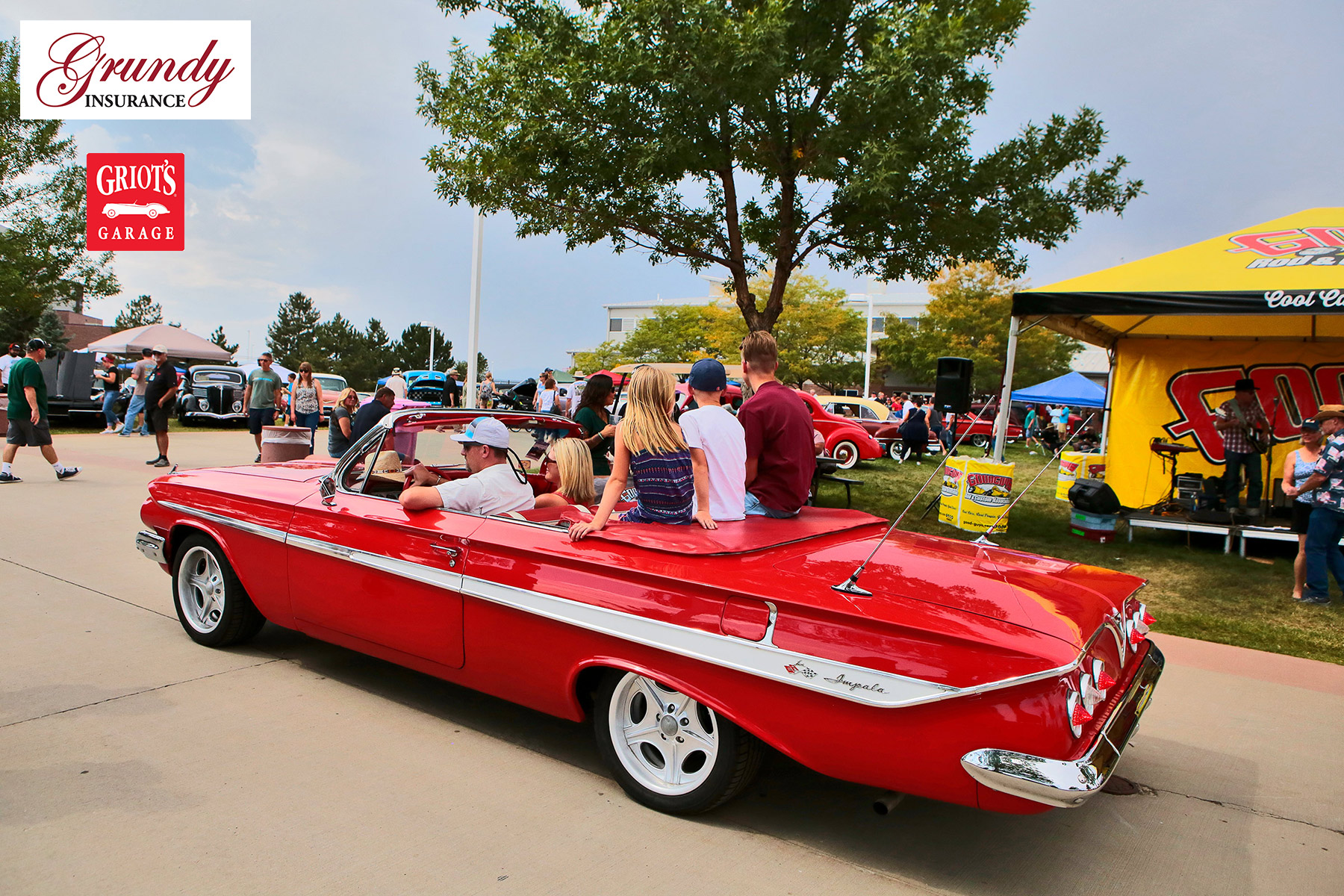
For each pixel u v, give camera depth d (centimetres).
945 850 296
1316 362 1009
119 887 247
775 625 274
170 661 446
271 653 468
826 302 4147
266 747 349
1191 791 353
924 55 802
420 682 439
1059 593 288
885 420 2030
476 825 295
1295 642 579
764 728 278
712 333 4081
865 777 263
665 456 338
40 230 1873
